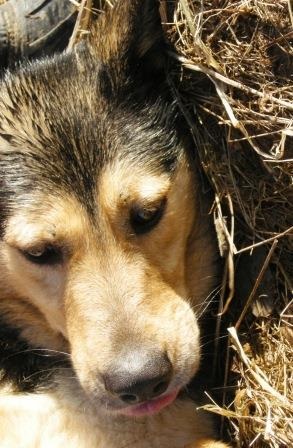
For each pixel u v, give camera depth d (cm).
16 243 104
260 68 107
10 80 109
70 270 104
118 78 107
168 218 105
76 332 104
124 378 100
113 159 104
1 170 105
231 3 107
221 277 110
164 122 107
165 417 109
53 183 104
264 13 106
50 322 108
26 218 103
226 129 108
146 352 101
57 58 110
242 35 107
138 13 108
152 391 101
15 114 106
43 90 107
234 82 106
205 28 107
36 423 110
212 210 109
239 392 107
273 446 104
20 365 113
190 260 109
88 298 103
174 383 102
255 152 108
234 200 108
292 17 105
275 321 108
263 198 108
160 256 105
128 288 103
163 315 103
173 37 109
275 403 105
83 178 103
